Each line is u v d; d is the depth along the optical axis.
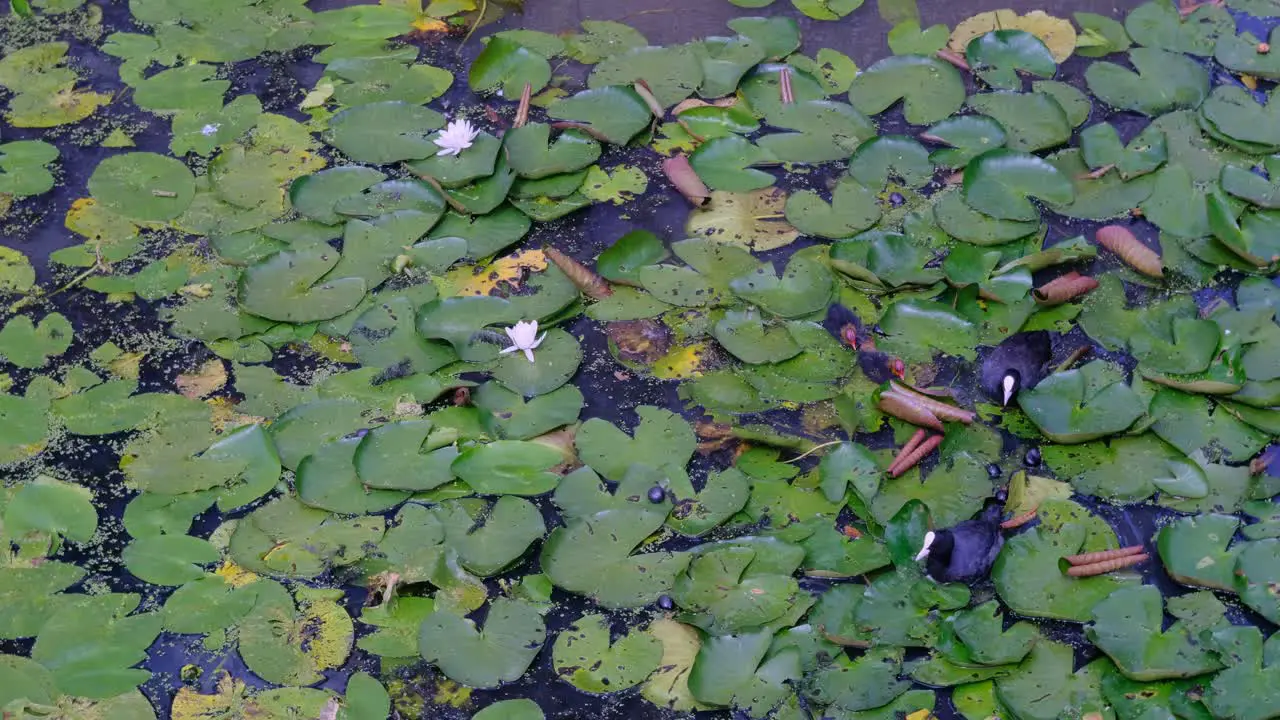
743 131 4.31
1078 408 3.33
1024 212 3.94
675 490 3.21
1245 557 3.00
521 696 2.85
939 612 2.93
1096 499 3.21
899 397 3.33
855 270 3.75
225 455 3.29
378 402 3.43
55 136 4.36
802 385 3.49
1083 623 2.92
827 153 4.22
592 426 3.37
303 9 4.91
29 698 2.80
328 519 3.16
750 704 2.77
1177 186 4.02
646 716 2.80
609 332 3.68
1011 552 3.05
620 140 4.28
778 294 3.71
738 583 2.98
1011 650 2.84
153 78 4.56
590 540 3.09
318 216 3.98
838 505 3.19
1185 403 3.38
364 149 4.22
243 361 3.58
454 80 4.57
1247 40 4.59
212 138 4.31
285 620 2.97
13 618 2.97
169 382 3.53
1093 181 4.07
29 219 4.06
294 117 4.41
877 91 4.43
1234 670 2.76
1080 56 4.58
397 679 2.88
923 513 3.05
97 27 4.86
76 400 3.48
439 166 4.12
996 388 3.43
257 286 3.73
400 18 4.85
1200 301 3.70
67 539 3.15
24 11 4.91
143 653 2.91
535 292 3.75
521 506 3.19
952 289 3.75
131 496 3.24
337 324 3.66
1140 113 4.35
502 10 4.91
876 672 2.82
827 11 4.82
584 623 2.97
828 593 2.96
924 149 4.16
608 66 4.55
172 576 3.05
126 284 3.83
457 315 3.65
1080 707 2.75
